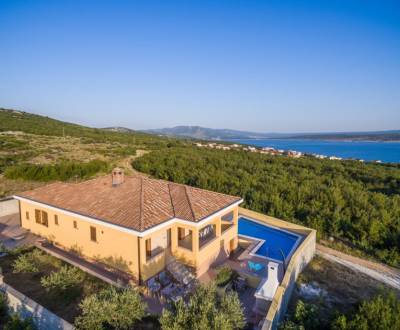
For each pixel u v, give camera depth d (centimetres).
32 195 1844
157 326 992
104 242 1414
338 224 2191
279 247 1819
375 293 1397
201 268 1448
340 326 938
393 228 2103
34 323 1008
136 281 1302
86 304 958
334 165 4706
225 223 1847
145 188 1694
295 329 930
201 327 841
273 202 2561
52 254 1552
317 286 1438
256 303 1142
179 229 1576
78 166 3650
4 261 1450
